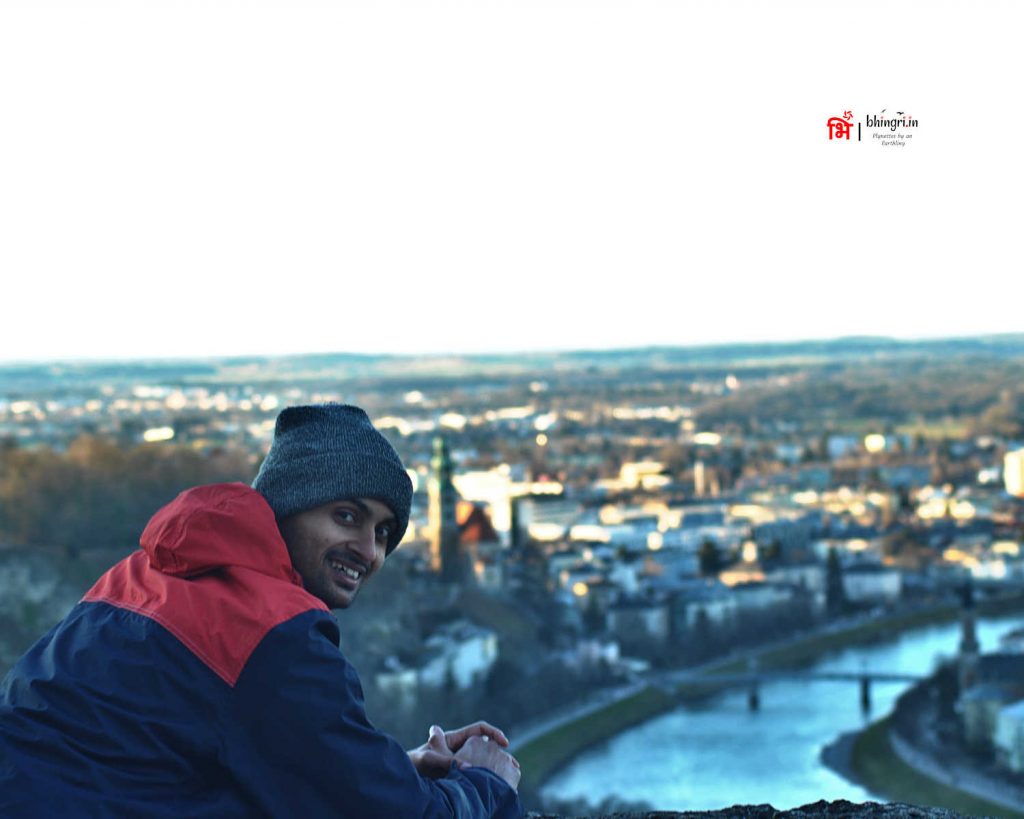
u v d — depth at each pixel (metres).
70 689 2.96
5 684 3.05
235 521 3.11
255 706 2.99
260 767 2.99
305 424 3.32
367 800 3.00
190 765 2.98
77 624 3.07
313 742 2.99
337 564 3.28
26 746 2.94
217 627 3.01
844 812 3.79
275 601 3.05
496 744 3.49
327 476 3.24
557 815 4.01
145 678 2.98
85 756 2.93
